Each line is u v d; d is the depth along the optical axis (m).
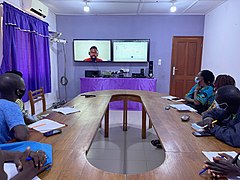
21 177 0.88
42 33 4.30
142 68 5.42
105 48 5.29
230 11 3.81
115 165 2.36
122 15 5.27
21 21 3.41
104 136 3.21
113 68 5.49
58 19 5.35
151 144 2.93
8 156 0.94
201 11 4.94
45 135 1.46
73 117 1.93
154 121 1.85
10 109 1.25
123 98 3.29
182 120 1.87
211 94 2.68
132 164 2.38
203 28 5.25
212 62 4.69
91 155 2.60
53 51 5.27
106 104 2.48
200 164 1.09
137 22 5.30
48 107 4.94
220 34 4.26
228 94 1.30
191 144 1.35
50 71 4.81
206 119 1.60
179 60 5.42
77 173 1.00
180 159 1.14
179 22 5.26
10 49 3.09
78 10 4.92
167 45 5.37
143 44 5.23
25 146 1.17
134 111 4.69
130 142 3.00
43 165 1.01
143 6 4.54
